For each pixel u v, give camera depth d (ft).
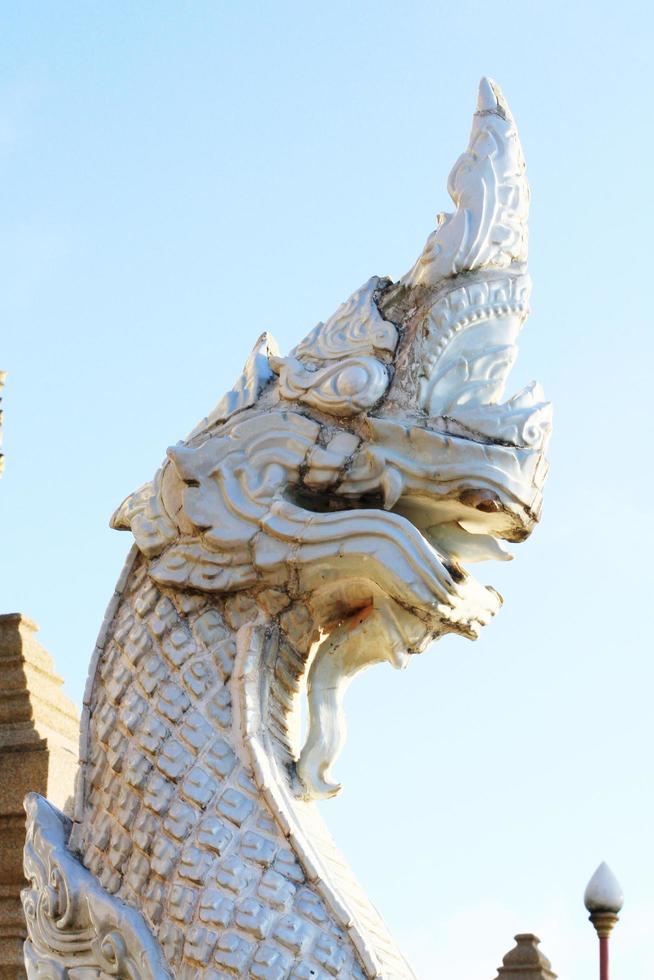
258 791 14.75
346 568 15.28
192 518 15.64
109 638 16.11
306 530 15.28
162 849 14.70
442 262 15.75
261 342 16.66
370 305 16.10
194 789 14.82
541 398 15.72
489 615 15.76
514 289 15.88
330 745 15.33
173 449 15.78
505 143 16.26
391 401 15.58
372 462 15.38
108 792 15.35
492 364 15.70
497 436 15.31
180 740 15.11
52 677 20.38
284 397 15.96
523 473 15.31
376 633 15.43
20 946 18.43
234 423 16.07
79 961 14.84
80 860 15.31
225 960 13.96
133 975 14.42
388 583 15.12
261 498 15.53
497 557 16.01
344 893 14.48
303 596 15.51
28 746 19.30
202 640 15.56
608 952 17.61
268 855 14.42
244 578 15.51
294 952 13.94
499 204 16.01
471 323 15.67
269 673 15.46
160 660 15.58
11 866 18.81
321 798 15.26
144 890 14.70
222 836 14.53
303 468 15.56
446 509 15.57
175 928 14.38
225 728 15.10
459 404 15.57
